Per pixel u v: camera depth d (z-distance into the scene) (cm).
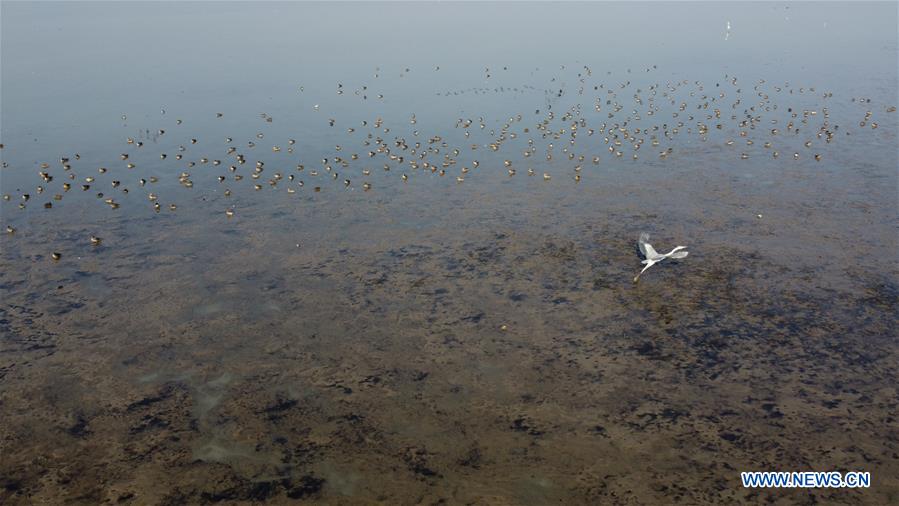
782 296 3584
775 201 4759
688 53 10231
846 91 7750
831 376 2989
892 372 2998
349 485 2480
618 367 3083
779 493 2412
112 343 3291
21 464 2583
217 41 11762
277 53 10506
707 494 2417
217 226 4500
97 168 5512
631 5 16950
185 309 3562
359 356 3189
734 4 17025
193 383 3020
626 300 3588
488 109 7200
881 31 12131
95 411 2853
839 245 4106
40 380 3031
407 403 2888
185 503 2414
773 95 7656
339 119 6869
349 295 3678
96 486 2489
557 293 3666
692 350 3186
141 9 17012
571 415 2805
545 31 12512
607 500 2403
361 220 4584
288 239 4319
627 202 4803
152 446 2669
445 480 2495
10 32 13050
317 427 2759
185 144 6119
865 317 3391
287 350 3241
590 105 7350
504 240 4262
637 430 2717
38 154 5847
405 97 7731
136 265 3994
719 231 4325
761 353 3153
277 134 6394
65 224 4516
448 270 3919
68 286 3769
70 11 16712
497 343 3266
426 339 3306
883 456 2558
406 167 5528
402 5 17088
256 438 2705
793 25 13138
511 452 2619
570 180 5244
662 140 6150
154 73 9125
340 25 13600
